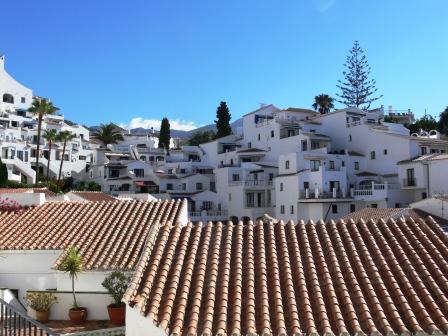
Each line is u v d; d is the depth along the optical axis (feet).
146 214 76.69
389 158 220.02
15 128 297.53
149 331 34.71
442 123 303.48
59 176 268.21
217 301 37.29
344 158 226.58
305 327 34.19
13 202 81.61
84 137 368.68
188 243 46.24
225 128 339.77
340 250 44.32
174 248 44.88
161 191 267.18
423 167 193.67
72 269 59.72
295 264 42.29
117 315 58.80
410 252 44.01
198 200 245.86
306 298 37.42
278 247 45.47
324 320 34.60
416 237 47.06
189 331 33.53
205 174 273.33
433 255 43.68
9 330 44.91
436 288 38.42
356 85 325.62
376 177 220.23
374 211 141.49
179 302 36.91
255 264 42.88
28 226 73.56
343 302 36.96
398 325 34.14
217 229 48.93
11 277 67.77
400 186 201.05
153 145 394.52
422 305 36.29
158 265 42.04
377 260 43.01
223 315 35.22
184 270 41.50
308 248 44.88
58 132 308.19
